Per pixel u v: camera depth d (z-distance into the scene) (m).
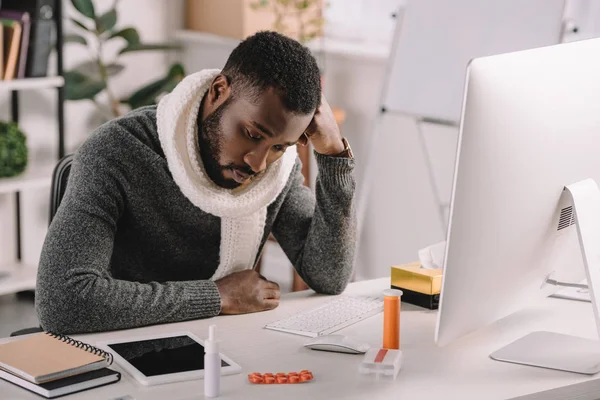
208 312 1.76
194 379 1.43
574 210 1.47
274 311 1.83
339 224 1.93
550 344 1.60
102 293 1.67
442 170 3.48
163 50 4.55
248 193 1.83
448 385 1.41
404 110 3.25
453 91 3.06
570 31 2.87
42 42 3.81
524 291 1.57
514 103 1.36
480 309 1.47
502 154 1.36
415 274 1.89
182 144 1.76
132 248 1.89
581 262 1.67
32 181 3.78
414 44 3.20
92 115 4.43
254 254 1.96
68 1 4.27
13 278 3.87
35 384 1.36
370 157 3.45
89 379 1.39
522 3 2.84
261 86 1.61
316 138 1.86
